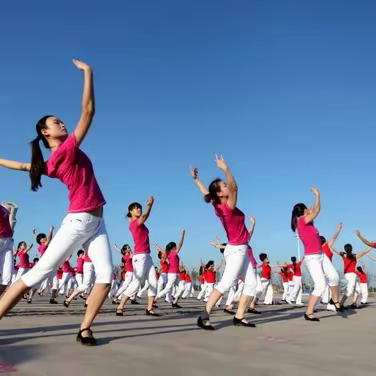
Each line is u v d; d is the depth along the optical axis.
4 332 4.00
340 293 9.98
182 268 16.92
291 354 3.31
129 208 7.18
